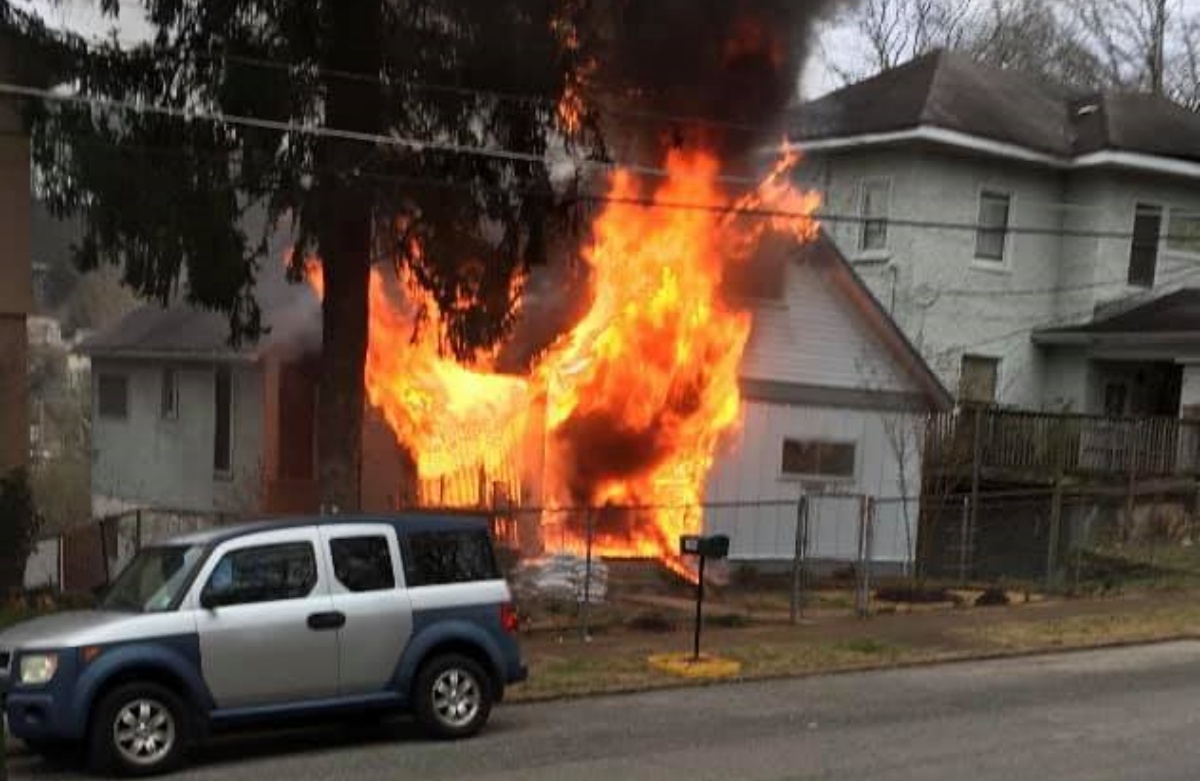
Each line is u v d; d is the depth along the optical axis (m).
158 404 21.89
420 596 8.66
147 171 11.19
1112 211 25.44
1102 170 25.41
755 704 9.93
